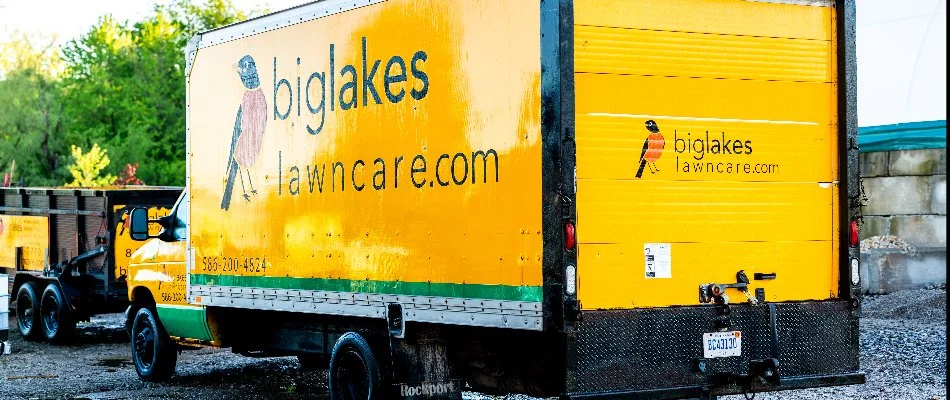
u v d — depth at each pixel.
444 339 8.80
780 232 8.27
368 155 8.96
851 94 8.44
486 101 7.86
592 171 7.59
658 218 7.82
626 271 7.71
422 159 8.43
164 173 57.66
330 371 9.59
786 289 8.30
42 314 17.25
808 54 8.38
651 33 7.78
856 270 8.43
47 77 59.78
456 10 8.14
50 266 17.34
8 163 53.81
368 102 8.97
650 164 7.79
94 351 15.84
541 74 7.44
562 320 7.30
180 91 61.41
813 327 8.25
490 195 7.82
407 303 8.55
